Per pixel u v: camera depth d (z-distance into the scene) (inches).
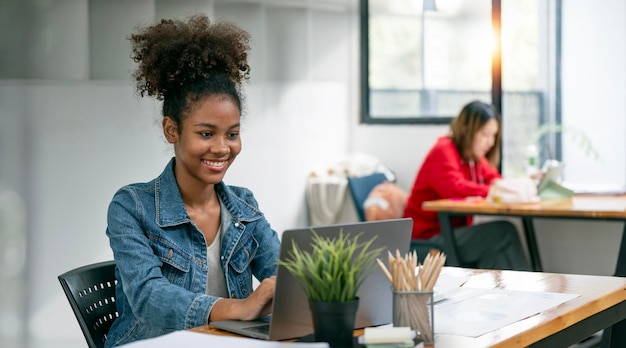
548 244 216.1
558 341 83.2
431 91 249.4
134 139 180.4
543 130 228.4
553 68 229.5
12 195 160.4
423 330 72.3
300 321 76.2
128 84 179.0
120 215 87.7
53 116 166.6
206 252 91.2
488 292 93.4
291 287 74.2
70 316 170.2
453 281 100.1
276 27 224.2
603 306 90.5
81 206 171.5
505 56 231.1
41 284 165.3
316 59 237.6
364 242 77.5
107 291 98.3
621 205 187.0
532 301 88.4
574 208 181.9
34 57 163.8
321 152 239.9
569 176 229.9
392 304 74.7
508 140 231.9
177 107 87.6
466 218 212.2
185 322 80.9
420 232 210.2
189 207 91.7
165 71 88.3
